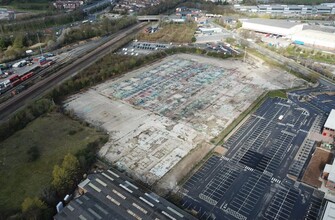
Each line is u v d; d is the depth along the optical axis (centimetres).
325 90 12594
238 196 7238
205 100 11719
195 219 6041
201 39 19450
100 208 6222
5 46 17625
